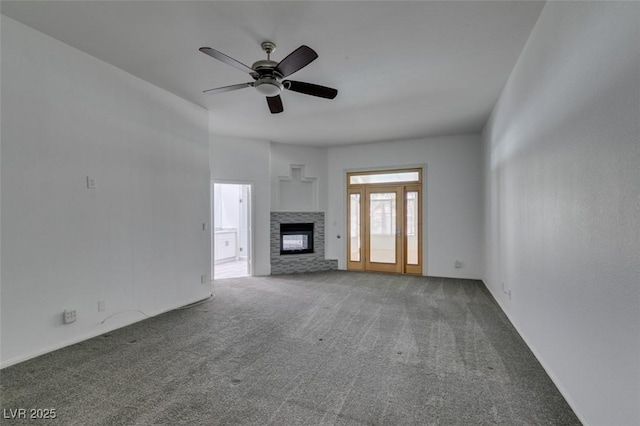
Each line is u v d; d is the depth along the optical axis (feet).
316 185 22.59
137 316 11.20
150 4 7.29
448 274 19.60
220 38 8.74
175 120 12.88
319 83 11.62
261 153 20.42
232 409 6.16
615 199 4.67
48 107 8.55
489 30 8.35
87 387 6.93
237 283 17.90
